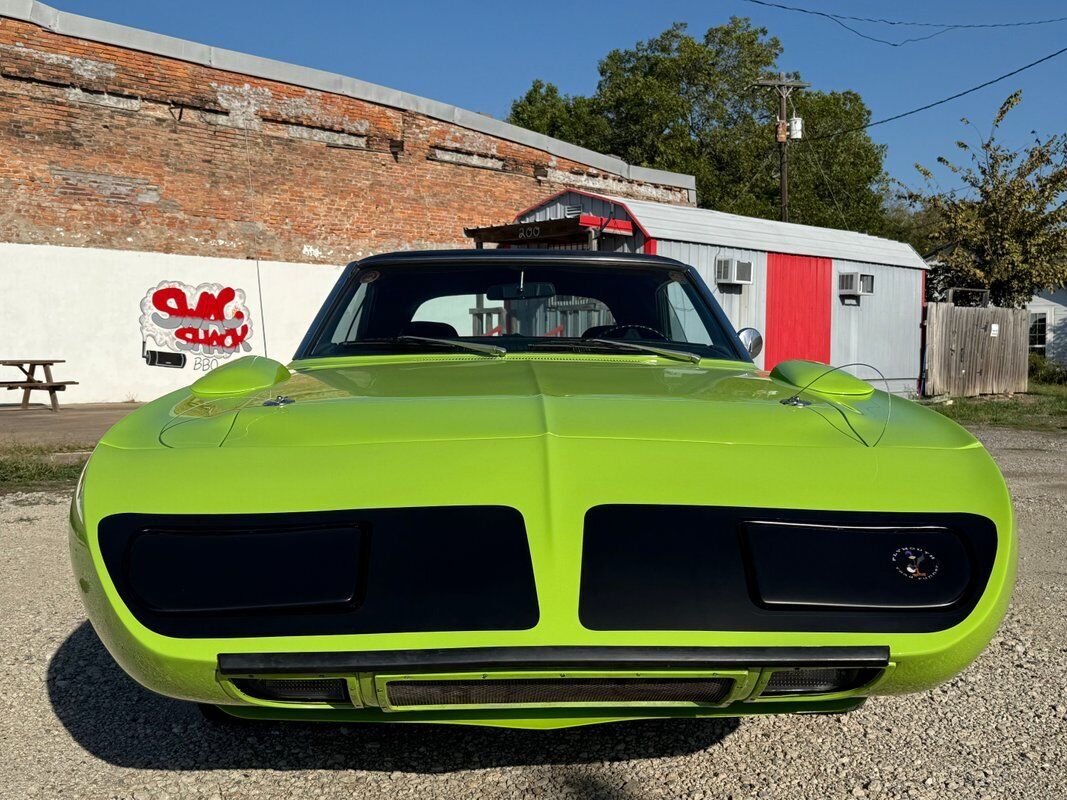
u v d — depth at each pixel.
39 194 13.91
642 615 1.77
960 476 2.03
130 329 14.62
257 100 16.02
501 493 1.92
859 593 1.82
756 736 2.62
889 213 56.41
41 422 10.73
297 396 2.43
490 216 19.41
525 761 2.45
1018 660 3.27
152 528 1.87
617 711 1.92
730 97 50.28
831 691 1.89
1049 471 8.22
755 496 1.93
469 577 1.80
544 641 1.73
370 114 17.42
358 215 17.38
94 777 2.38
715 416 2.24
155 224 15.02
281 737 2.60
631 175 22.41
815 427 2.21
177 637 1.77
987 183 25.44
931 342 17.64
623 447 2.05
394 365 2.92
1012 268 25.00
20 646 3.41
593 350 3.11
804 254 14.42
